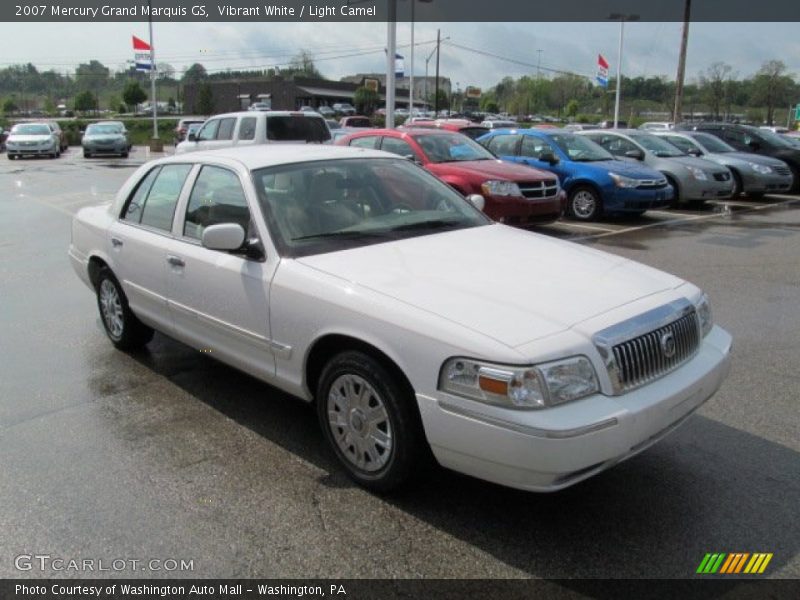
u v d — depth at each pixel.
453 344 3.03
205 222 4.50
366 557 3.07
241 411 4.57
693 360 3.47
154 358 5.58
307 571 2.99
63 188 18.80
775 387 4.89
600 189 12.41
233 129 15.26
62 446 4.09
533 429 2.82
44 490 3.62
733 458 3.89
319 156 4.67
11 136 31.67
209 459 3.94
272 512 3.41
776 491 3.55
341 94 84.00
